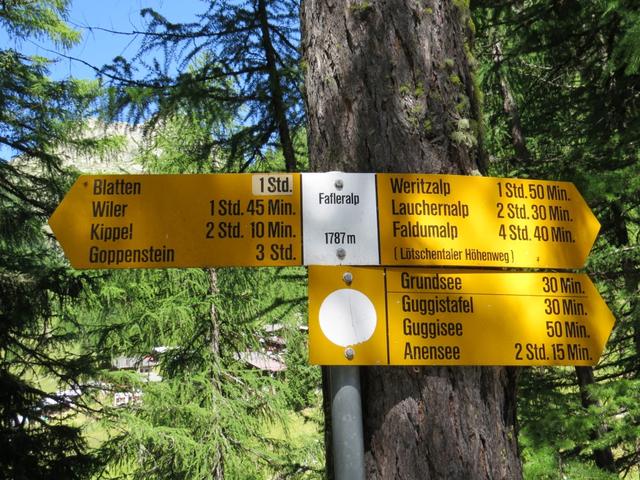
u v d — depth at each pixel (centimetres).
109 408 827
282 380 1106
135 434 841
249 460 988
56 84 748
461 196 180
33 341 764
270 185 176
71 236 172
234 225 174
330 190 176
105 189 176
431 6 195
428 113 185
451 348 168
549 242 184
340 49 193
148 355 1103
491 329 171
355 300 168
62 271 709
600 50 604
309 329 165
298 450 1020
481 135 197
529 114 740
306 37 205
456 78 192
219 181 177
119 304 973
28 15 842
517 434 179
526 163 646
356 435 157
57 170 783
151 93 449
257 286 860
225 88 490
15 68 761
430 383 166
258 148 520
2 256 674
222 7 467
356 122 186
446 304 171
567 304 179
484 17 609
